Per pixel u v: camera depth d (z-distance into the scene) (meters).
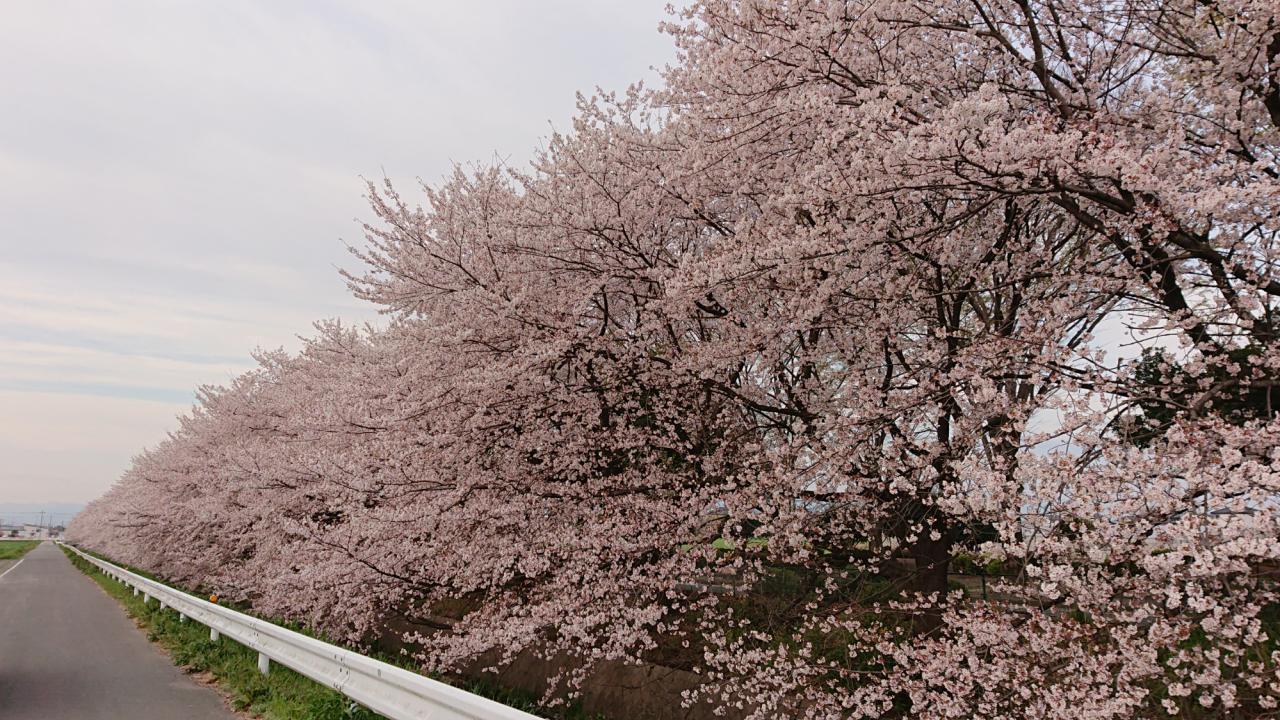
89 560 41.12
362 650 9.73
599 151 7.71
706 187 7.63
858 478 6.07
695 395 8.09
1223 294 4.75
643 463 8.30
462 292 7.93
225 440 18.00
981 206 5.21
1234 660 3.99
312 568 9.13
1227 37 4.74
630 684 8.03
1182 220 4.53
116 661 9.28
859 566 6.71
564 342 7.55
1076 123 5.28
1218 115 5.38
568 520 7.95
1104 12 5.79
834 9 5.88
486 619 7.74
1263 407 4.93
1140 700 4.14
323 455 9.70
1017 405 4.66
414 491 8.40
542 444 8.12
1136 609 4.16
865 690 5.57
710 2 6.20
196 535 19.30
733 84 6.30
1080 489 3.99
